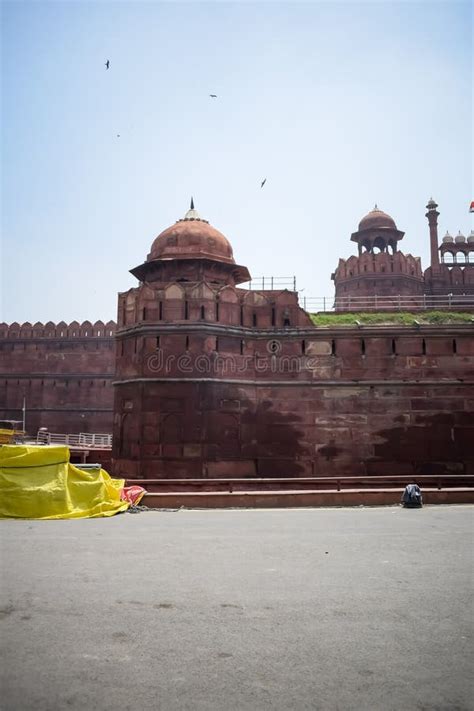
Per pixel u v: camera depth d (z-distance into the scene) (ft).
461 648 14.23
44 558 23.72
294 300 63.62
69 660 13.39
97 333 114.32
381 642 14.58
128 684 12.17
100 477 38.55
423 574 21.31
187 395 58.18
